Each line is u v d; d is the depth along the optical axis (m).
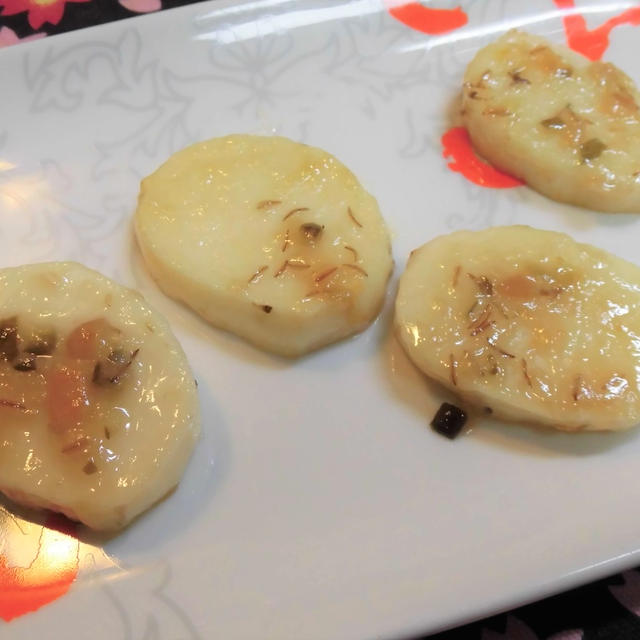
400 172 0.21
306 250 0.18
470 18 0.23
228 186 0.19
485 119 0.21
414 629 0.16
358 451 0.18
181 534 0.17
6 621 0.16
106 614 0.16
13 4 0.24
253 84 0.22
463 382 0.18
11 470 0.16
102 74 0.22
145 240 0.19
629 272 0.19
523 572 0.16
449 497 0.17
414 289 0.19
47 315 0.17
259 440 0.18
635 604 0.17
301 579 0.16
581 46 0.23
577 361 0.18
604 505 0.17
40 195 0.20
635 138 0.21
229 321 0.19
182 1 0.25
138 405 0.17
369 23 0.23
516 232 0.19
